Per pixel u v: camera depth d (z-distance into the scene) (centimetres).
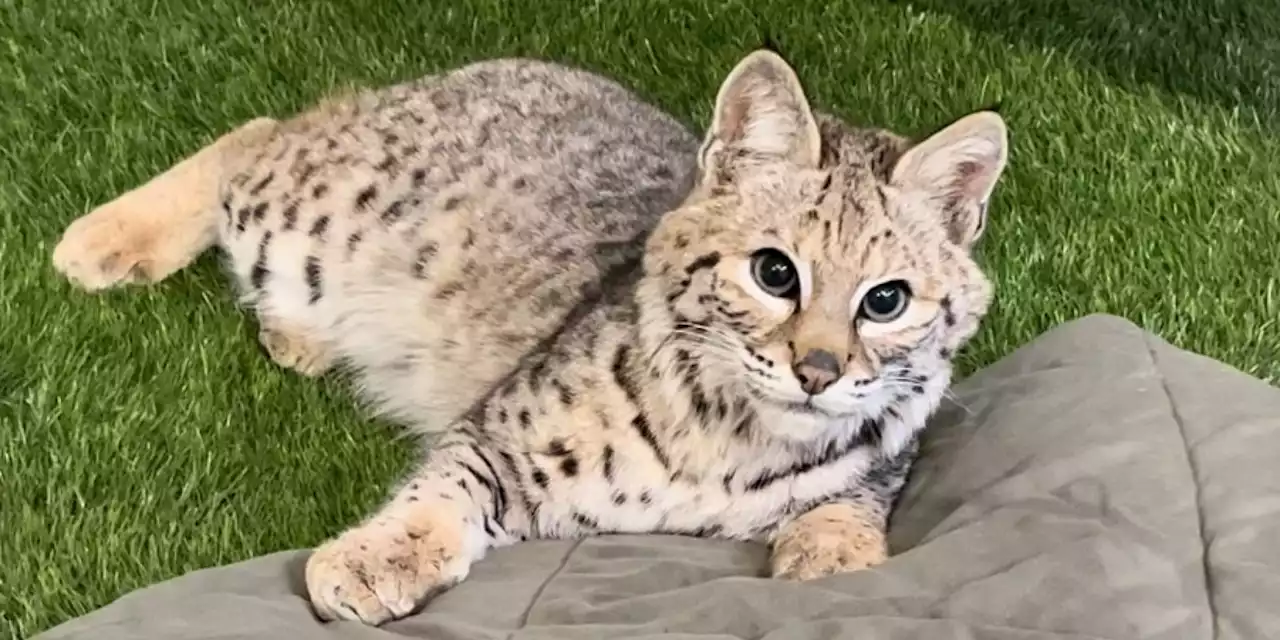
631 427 103
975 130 101
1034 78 158
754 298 99
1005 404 111
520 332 112
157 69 145
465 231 116
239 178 123
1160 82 160
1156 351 112
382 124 121
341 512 113
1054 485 101
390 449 118
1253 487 99
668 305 102
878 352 101
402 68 150
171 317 122
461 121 121
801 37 160
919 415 106
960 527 101
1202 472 100
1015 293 134
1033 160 147
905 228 100
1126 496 99
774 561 102
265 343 122
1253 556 94
